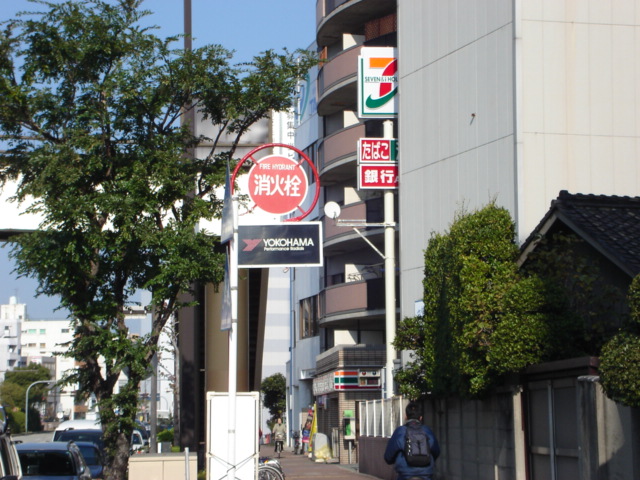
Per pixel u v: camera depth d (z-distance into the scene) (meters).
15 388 113.31
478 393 17.38
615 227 15.62
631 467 11.59
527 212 22.97
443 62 26.58
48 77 17.47
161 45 17.55
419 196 27.45
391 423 25.98
